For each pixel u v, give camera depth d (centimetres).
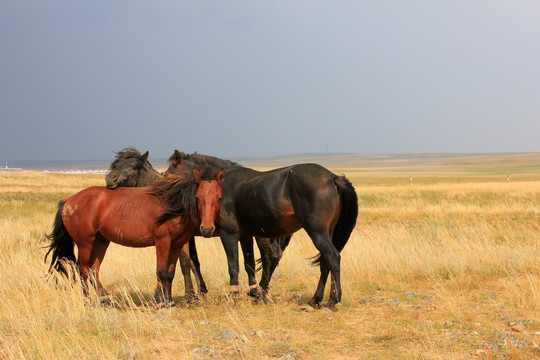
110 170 990
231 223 891
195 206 852
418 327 707
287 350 616
